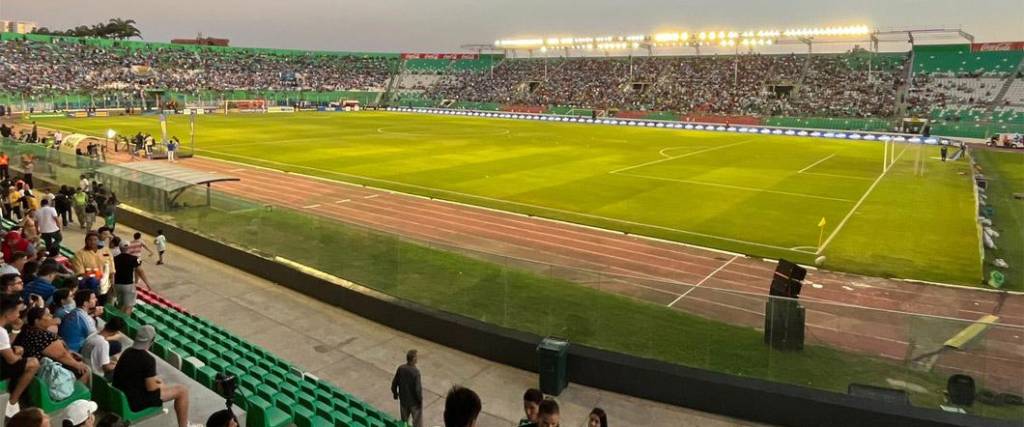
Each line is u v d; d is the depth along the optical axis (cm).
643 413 1217
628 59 12662
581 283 1427
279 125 7938
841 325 1220
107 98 9588
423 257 1619
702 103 10238
